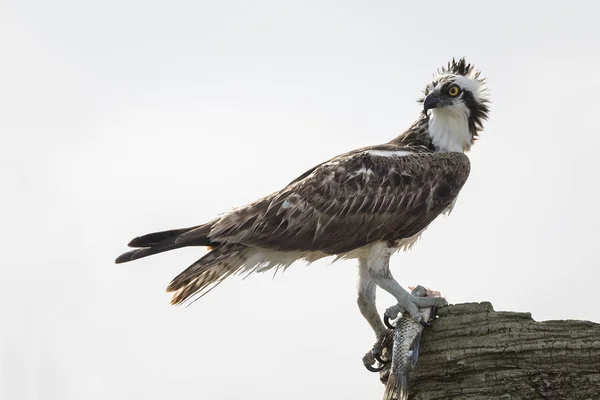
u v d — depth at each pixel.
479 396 9.41
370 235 12.42
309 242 12.22
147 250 12.04
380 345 11.92
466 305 9.86
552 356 9.27
